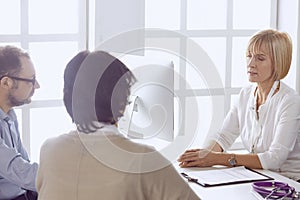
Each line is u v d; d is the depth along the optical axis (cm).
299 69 386
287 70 284
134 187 146
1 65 224
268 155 263
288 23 389
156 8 362
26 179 219
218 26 384
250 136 289
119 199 146
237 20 391
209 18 380
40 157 165
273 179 239
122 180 146
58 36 342
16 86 226
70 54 346
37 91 341
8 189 228
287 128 269
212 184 228
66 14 343
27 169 219
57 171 157
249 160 260
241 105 297
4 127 228
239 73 395
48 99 344
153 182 148
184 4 369
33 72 230
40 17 337
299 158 281
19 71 226
